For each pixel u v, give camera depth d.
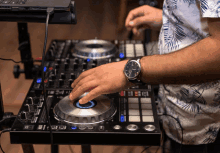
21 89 2.18
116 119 0.73
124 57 1.12
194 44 0.66
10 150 1.62
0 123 0.81
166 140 1.00
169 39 0.85
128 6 3.17
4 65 2.46
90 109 0.73
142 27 1.23
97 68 0.75
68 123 0.71
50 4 0.70
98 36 2.95
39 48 2.69
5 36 3.06
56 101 0.81
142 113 0.76
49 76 0.94
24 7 0.70
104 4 3.83
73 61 1.06
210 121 0.88
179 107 0.88
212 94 0.83
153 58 0.70
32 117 0.73
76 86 0.76
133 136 0.68
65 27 3.16
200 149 0.95
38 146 1.72
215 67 0.63
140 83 0.72
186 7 0.77
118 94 0.85
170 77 0.67
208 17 0.63
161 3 1.85
